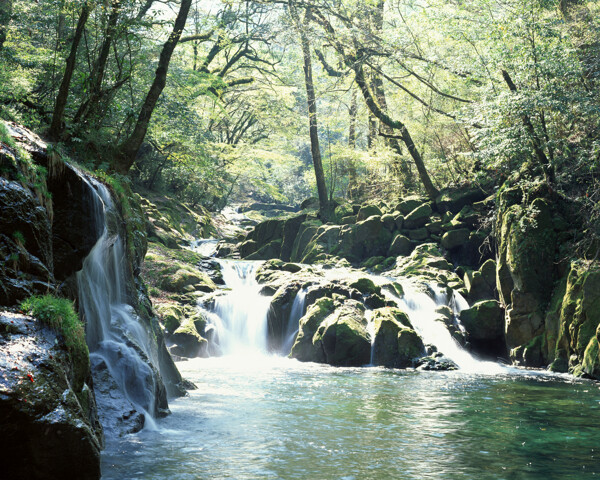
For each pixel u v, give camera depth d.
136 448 7.07
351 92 32.56
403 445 7.67
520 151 17.48
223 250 29.47
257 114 41.62
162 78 13.32
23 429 4.74
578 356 14.78
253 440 7.73
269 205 59.72
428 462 6.90
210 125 41.72
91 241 7.93
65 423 4.97
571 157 17.52
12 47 15.99
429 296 19.28
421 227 24.14
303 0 26.81
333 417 9.33
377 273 22.64
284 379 13.45
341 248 25.34
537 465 6.86
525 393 11.90
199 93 33.03
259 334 18.62
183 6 13.30
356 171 34.38
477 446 7.70
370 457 7.07
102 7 12.23
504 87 19.14
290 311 18.61
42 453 4.86
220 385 12.39
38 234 6.25
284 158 40.78
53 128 11.91
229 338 18.70
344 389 12.14
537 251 16.66
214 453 7.04
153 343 10.25
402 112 29.61
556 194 17.25
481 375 14.64
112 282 9.60
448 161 25.61
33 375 5.00
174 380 11.08
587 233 16.12
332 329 16.64
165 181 36.66
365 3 26.78
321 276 20.12
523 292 16.70
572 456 7.27
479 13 20.73
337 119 32.38
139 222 12.02
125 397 7.91
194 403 10.16
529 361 16.30
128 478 6.00
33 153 7.28
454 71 21.70
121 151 12.98
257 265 22.59
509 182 18.84
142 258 11.78
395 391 11.98
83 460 5.09
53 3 13.27
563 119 17.17
